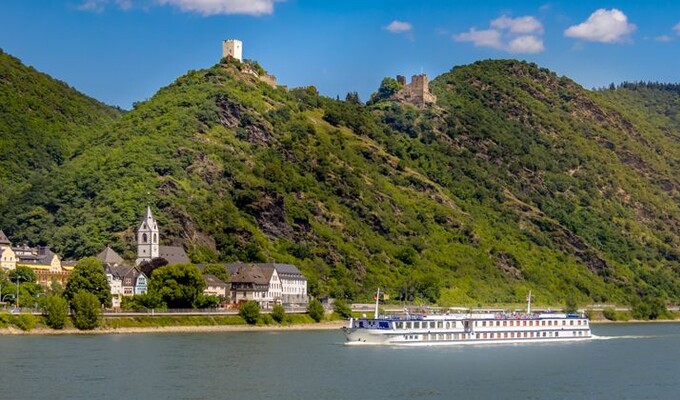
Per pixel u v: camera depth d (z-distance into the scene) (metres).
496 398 185.75
